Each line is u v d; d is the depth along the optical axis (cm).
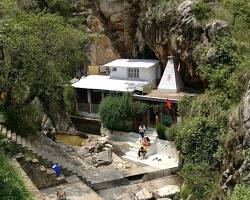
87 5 4025
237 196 1404
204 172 2033
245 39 2592
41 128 3167
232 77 2230
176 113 2920
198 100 2392
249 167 1542
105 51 3950
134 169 2622
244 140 1622
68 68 3222
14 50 2527
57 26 2905
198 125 2155
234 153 1695
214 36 2672
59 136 3428
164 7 3159
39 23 2792
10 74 2595
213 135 2103
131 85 3300
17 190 1527
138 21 3625
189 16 2888
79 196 2075
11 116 2622
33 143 2659
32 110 2986
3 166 1702
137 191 2383
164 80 3234
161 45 3278
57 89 3400
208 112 2248
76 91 3569
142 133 2972
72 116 3559
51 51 2792
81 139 3334
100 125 3366
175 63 3194
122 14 3747
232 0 2831
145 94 3170
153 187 2444
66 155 2747
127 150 2933
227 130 1936
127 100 3108
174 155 2739
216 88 2316
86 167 2634
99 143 2944
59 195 2019
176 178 2530
